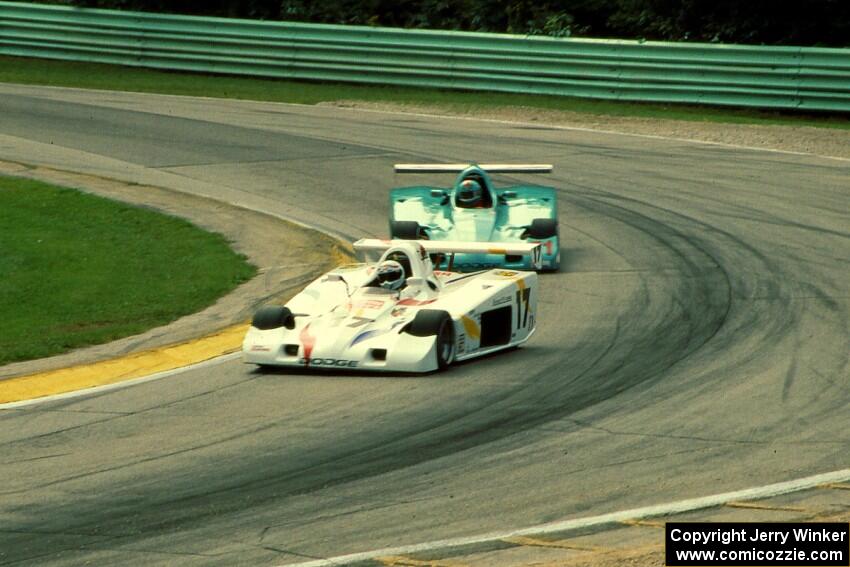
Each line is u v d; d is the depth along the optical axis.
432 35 128.62
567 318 57.97
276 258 69.81
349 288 50.91
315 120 114.19
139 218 78.75
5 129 106.25
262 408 43.47
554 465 36.31
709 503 32.34
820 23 138.38
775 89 114.25
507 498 33.31
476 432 40.00
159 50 139.75
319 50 133.75
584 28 147.62
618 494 33.44
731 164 96.31
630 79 120.69
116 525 31.70
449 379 47.16
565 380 46.88
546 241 66.56
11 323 58.78
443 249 56.84
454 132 109.19
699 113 118.94
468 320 49.41
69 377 49.06
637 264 68.81
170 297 62.22
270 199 85.12
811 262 68.38
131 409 44.00
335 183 90.31
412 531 30.73
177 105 120.12
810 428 39.94
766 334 53.75
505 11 152.38
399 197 71.25
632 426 40.50
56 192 84.94
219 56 137.38
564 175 92.69
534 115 116.94
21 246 72.94
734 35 140.38
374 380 47.12
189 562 28.91
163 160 96.75
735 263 68.44
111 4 155.12
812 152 100.94
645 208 82.88
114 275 67.12
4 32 146.50
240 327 56.12
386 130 109.94
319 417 42.12
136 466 37.00
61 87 127.62
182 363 51.12
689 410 42.44
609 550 28.69
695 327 55.38
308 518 31.92
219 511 32.62
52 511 32.97
